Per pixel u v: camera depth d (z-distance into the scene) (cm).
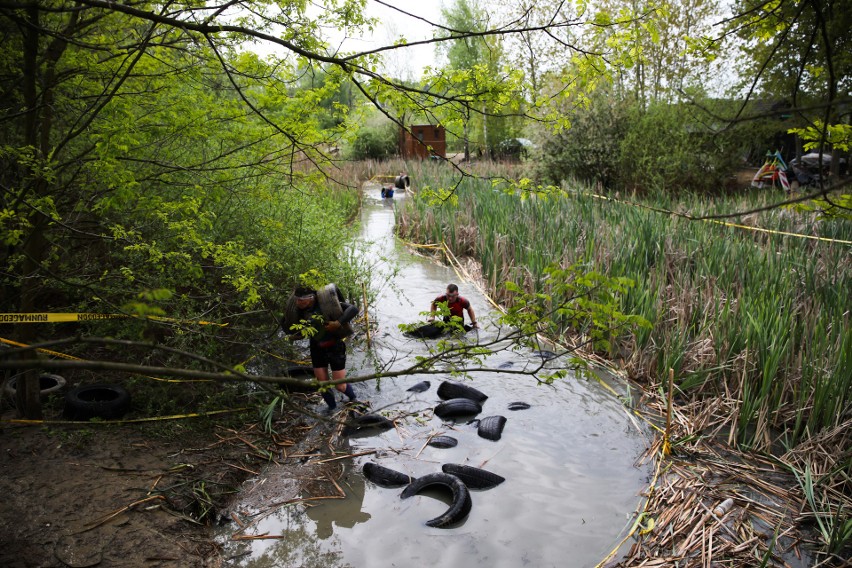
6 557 378
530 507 486
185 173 624
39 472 470
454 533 455
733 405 619
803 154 2186
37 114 483
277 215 874
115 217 657
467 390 675
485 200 1541
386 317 959
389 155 4116
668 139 1856
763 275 816
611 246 1006
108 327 623
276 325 767
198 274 412
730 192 1936
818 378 563
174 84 543
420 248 1492
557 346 834
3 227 396
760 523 461
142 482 484
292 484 520
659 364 707
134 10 291
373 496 506
